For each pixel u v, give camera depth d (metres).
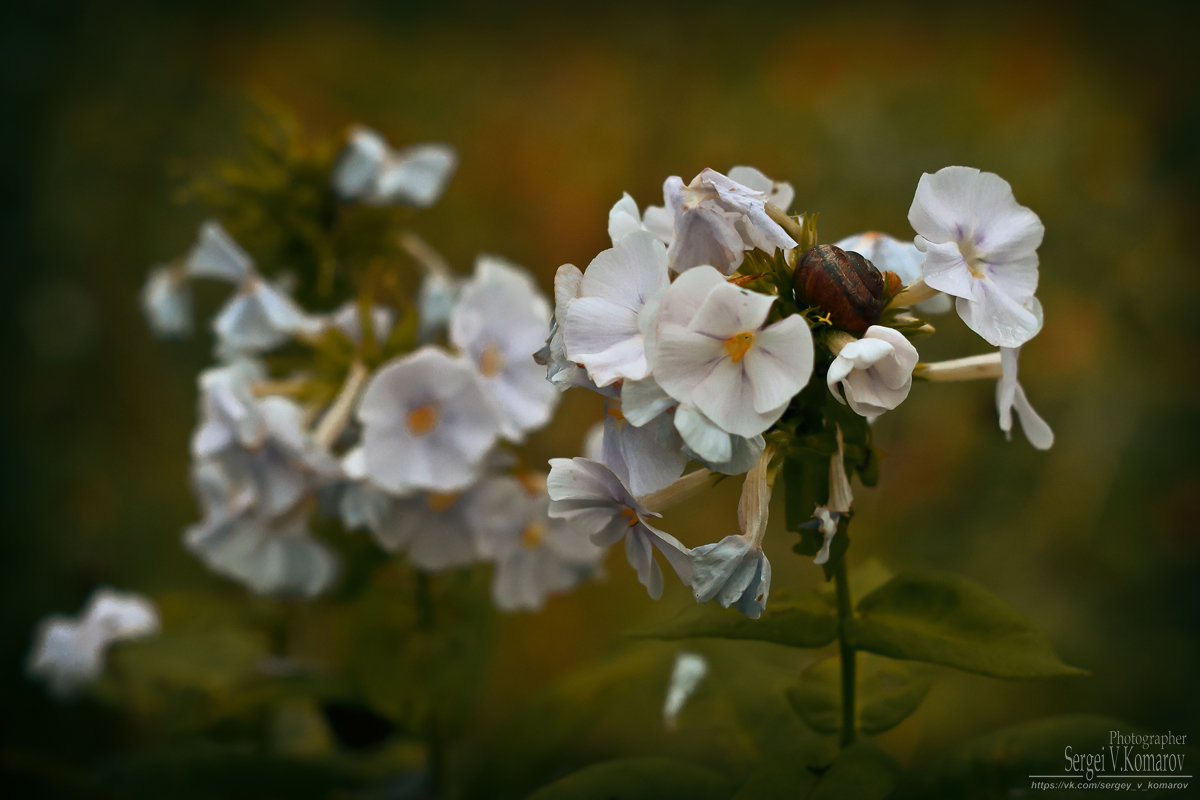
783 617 0.55
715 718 0.62
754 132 1.40
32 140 1.43
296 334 0.66
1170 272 1.16
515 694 0.99
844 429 0.54
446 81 1.72
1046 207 1.17
